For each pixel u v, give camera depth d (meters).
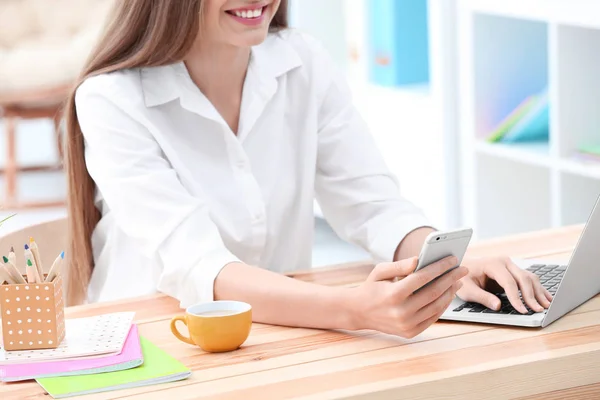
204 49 1.97
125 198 1.87
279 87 2.10
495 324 1.52
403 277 1.55
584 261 1.52
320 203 2.20
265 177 2.09
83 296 2.13
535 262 1.79
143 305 1.73
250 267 1.69
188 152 1.99
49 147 6.43
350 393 1.26
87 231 2.09
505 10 3.41
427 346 1.43
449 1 3.71
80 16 5.78
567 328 1.48
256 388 1.30
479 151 3.65
